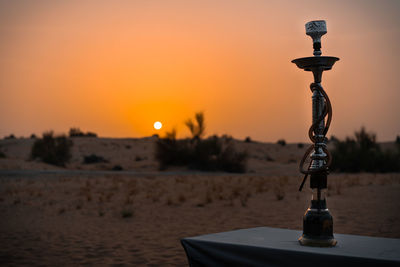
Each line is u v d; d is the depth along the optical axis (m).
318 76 3.59
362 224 9.65
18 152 61.59
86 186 20.61
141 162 49.53
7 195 16.80
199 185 22.08
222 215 11.85
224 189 20.03
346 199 14.88
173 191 18.97
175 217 11.60
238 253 3.27
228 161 37.78
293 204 14.09
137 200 15.52
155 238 8.52
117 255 6.93
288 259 3.05
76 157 54.62
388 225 9.48
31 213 12.45
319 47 3.62
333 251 3.03
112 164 46.81
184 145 38.84
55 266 6.24
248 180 26.02
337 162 36.28
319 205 3.36
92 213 12.45
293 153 70.75
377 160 35.41
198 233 9.08
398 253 2.97
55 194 17.36
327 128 3.52
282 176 31.48
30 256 6.89
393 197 15.24
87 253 7.11
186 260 6.53
